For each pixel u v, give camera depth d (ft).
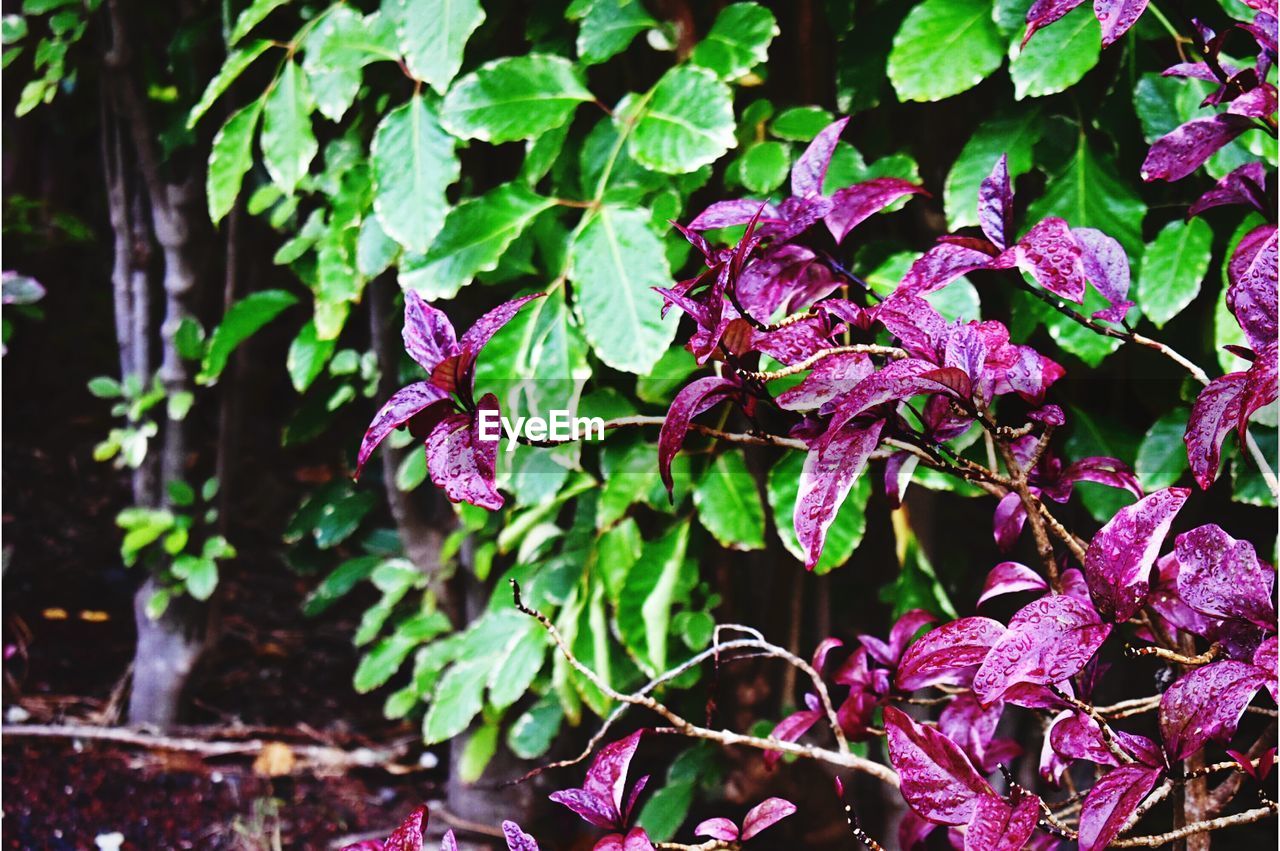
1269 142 4.51
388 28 4.98
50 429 7.60
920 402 4.40
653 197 4.94
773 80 5.15
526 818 5.64
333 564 6.52
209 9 5.86
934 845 5.27
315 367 5.56
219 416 6.31
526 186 4.96
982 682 3.75
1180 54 4.64
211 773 5.90
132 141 6.18
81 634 6.49
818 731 5.41
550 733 5.41
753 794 5.39
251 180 6.05
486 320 3.90
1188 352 4.94
